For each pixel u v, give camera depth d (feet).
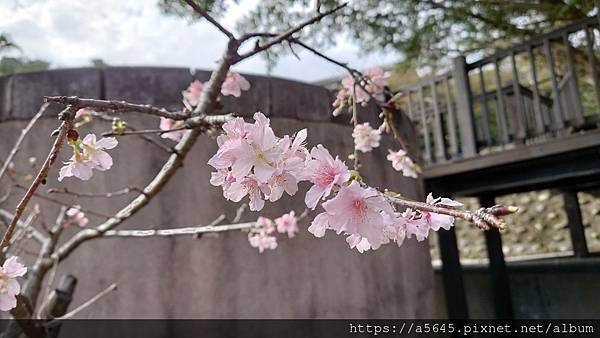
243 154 2.18
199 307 7.50
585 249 16.89
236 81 5.49
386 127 5.87
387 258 9.64
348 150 9.39
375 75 5.69
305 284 8.30
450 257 12.21
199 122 3.28
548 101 15.08
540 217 21.81
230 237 7.96
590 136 9.04
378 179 9.73
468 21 13.03
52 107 7.73
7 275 3.25
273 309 7.93
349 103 5.73
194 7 3.75
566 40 9.98
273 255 8.16
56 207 7.50
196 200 7.90
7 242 2.68
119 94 7.91
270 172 2.15
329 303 8.45
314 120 9.12
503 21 12.91
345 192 2.10
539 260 16.71
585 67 13.75
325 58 4.56
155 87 8.09
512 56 11.10
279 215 8.31
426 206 2.11
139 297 7.34
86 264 7.43
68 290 5.73
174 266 7.55
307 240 8.53
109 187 7.69
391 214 2.14
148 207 7.66
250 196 2.44
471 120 11.70
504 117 11.23
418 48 13.85
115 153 7.79
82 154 2.97
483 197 13.29
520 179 10.89
